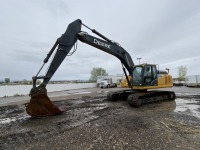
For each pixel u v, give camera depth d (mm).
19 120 6984
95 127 5602
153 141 4398
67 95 18266
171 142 4328
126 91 12133
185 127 5543
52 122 6348
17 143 4512
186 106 9688
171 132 5062
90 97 15258
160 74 11336
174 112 7918
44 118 6957
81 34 8609
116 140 4488
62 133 5145
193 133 4984
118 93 12148
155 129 5312
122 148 4027
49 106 7195
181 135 4824
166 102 11328
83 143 4359
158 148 3996
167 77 11750
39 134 5141
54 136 4926
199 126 5664
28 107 6766
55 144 4355
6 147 4270
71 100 13258
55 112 7395
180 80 46062
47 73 7312
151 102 10938
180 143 4266
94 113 7840
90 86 39812
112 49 10422
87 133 5039
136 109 8766
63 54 7859
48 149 4086
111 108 9039
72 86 33469
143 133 4969
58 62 7664
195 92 18734
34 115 6832
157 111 8172
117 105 10039
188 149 3922
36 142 4539
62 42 7852
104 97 14875
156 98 11047
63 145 4277
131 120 6348
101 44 9773
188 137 4676
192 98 13438
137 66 10891
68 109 8969
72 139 4637
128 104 10352
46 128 5676
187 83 31875
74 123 6188
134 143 4293
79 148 4082
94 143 4340
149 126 5617
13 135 5113
